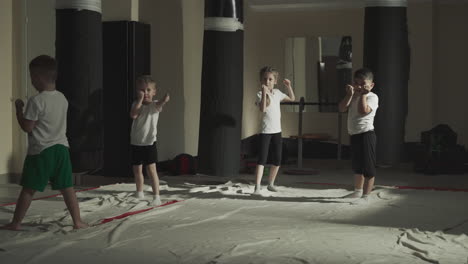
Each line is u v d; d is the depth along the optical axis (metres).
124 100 7.00
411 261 3.35
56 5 5.27
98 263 3.31
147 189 6.21
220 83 6.59
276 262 3.31
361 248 3.65
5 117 6.80
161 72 7.67
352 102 5.52
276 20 10.60
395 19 6.34
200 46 8.83
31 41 6.80
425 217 4.73
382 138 6.41
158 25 7.59
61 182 4.11
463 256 3.43
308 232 4.10
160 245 3.71
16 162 6.91
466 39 9.73
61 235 3.97
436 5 9.86
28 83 6.84
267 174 7.70
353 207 5.18
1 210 5.00
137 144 5.33
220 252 3.54
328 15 10.31
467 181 7.25
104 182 7.05
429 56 9.67
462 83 9.79
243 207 5.11
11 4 6.81
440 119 9.93
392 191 6.16
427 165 8.05
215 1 6.57
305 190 6.23
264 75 6.00
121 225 4.23
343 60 10.27
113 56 7.03
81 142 5.26
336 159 10.16
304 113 10.52
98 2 5.36
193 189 6.13
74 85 5.23
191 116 8.56
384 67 6.35
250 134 10.35
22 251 3.54
